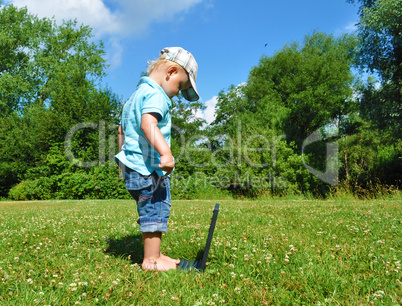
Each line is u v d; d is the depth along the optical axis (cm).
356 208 690
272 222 480
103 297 179
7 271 225
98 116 2041
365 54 1838
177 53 256
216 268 243
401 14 1576
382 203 855
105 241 338
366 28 1756
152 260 237
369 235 365
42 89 2955
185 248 303
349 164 2633
